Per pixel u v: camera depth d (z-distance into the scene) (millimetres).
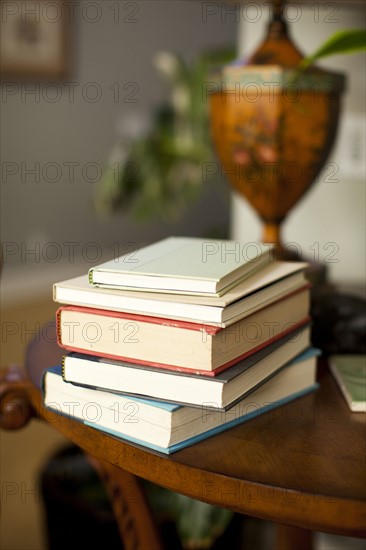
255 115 898
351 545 1239
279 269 710
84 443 641
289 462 568
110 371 615
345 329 847
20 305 3105
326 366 814
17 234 3299
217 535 1187
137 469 595
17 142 3240
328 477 543
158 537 872
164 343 591
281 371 685
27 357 811
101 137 3549
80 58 3359
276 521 538
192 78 2131
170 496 1226
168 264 641
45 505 1269
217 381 572
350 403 679
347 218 1232
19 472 1841
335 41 833
